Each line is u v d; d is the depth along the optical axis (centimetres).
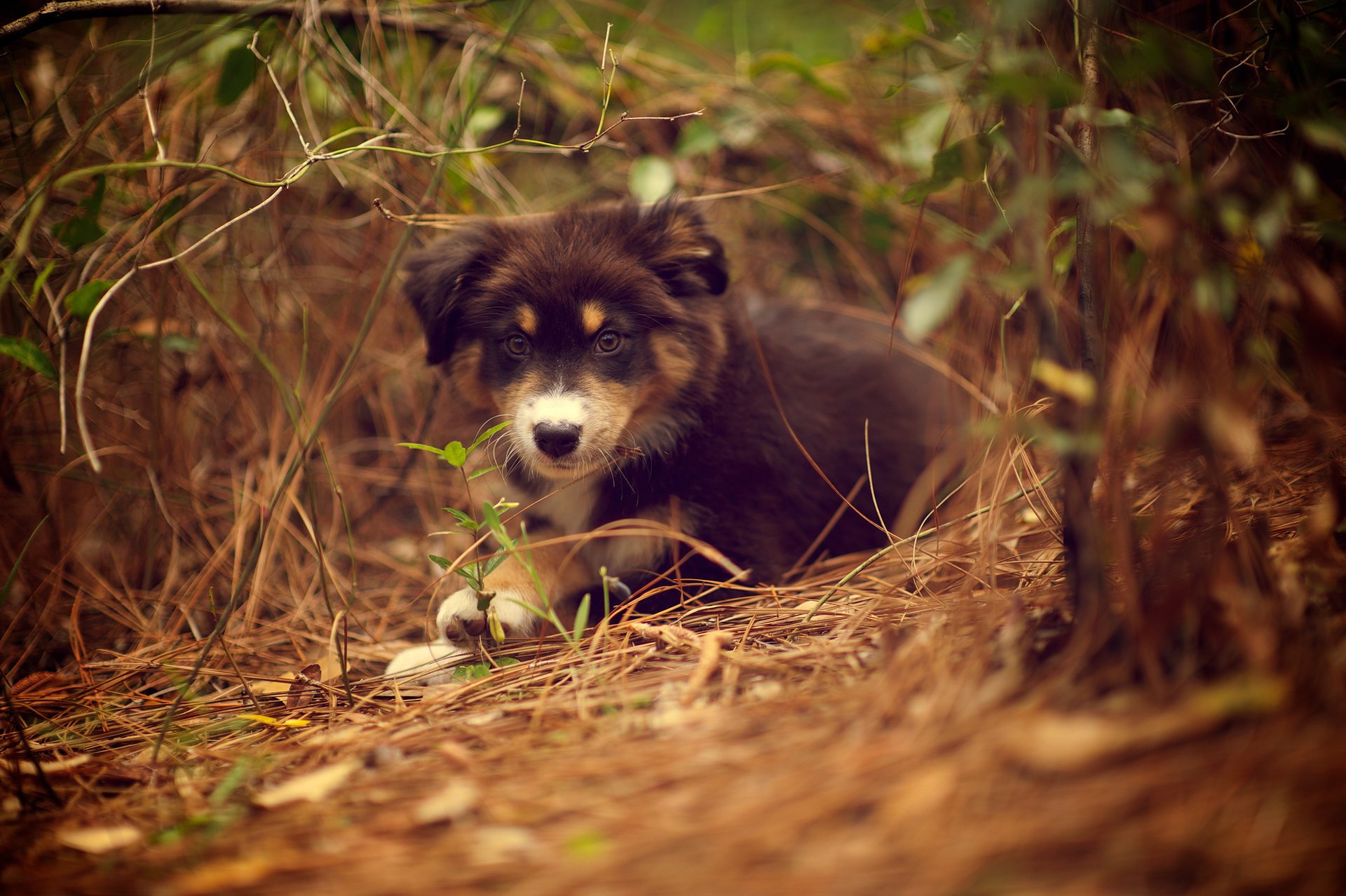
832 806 137
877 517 317
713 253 296
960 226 358
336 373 377
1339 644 151
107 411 342
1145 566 182
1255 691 138
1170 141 214
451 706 211
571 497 297
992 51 194
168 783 189
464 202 355
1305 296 183
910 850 128
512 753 176
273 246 367
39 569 318
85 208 269
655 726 177
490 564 270
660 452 291
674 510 285
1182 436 168
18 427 326
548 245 290
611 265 284
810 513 303
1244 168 215
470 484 307
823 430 308
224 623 239
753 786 147
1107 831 125
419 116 362
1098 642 164
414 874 139
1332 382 194
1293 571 171
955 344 321
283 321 374
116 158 331
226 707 232
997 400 280
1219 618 157
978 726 147
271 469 333
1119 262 237
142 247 288
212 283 354
